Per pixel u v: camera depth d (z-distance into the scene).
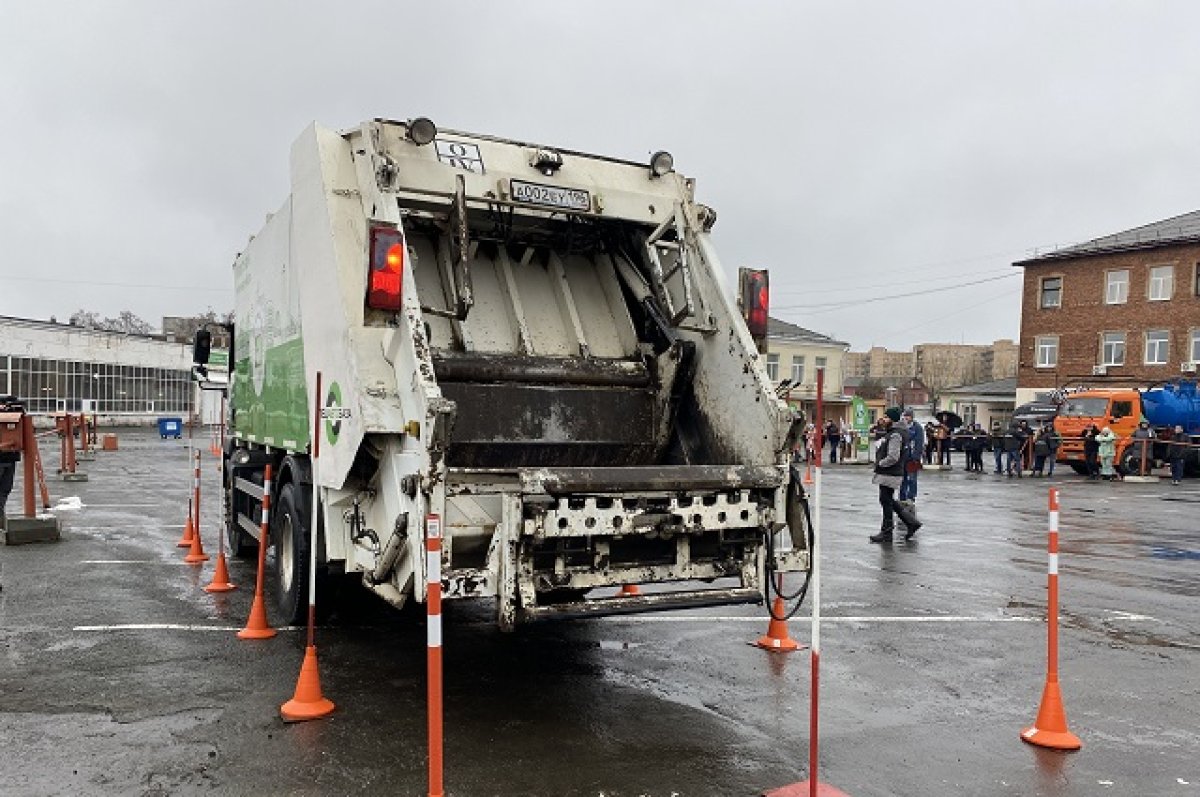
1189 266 42.62
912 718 5.30
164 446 33.53
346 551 5.91
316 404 5.34
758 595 5.29
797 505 5.52
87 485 18.55
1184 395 30.42
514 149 6.18
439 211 6.09
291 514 7.05
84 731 4.79
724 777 4.36
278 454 7.75
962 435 35.09
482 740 4.77
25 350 41.12
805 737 4.94
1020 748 4.86
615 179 6.49
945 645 6.94
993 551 11.92
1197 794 4.31
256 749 4.57
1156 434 28.84
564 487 4.75
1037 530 14.34
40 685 5.55
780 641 6.71
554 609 4.70
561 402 6.42
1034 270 48.81
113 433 42.25
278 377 7.46
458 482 4.80
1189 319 42.59
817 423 3.99
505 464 6.27
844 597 8.72
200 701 5.29
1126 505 18.98
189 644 6.53
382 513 5.31
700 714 5.26
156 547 10.88
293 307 6.86
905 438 12.33
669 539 5.18
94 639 6.62
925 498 20.12
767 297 6.32
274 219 7.53
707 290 6.42
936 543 12.61
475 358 6.18
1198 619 8.02
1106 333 45.72
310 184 6.02
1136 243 44.12
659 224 6.57
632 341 6.94
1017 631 7.43
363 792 4.09
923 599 8.68
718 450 6.27
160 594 8.23
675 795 4.15
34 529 11.09
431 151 5.81
